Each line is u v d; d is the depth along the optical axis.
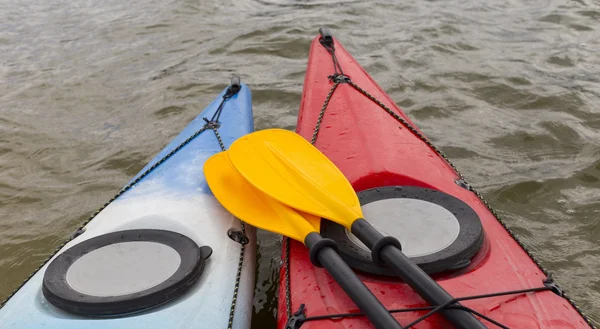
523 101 3.70
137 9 5.67
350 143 2.34
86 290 1.61
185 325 1.60
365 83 2.96
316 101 2.76
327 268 1.56
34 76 4.33
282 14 5.39
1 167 3.21
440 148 3.19
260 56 4.49
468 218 1.74
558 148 3.18
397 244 1.54
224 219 2.10
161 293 1.61
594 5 5.34
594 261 2.39
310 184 1.94
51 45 4.89
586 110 3.55
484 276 1.57
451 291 1.50
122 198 2.22
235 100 2.95
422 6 5.46
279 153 2.15
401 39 4.68
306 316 1.55
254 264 2.11
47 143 3.44
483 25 4.96
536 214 2.67
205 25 5.18
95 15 5.55
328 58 3.16
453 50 4.46
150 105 3.83
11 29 5.25
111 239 1.83
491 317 1.44
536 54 4.36
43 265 1.89
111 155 3.29
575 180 2.89
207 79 4.14
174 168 2.41
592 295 2.22
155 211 2.09
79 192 2.98
